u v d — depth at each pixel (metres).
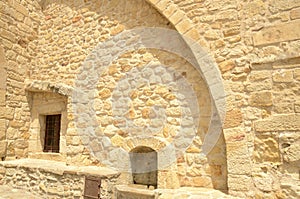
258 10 3.03
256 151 2.81
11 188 3.94
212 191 3.08
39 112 4.82
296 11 2.80
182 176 3.37
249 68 2.99
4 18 4.53
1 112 4.27
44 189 3.62
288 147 2.63
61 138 4.38
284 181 2.61
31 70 5.09
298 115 2.63
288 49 2.79
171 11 3.55
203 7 3.35
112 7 4.41
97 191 3.16
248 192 2.78
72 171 3.46
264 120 2.81
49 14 5.30
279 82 2.79
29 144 4.75
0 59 4.37
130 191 3.28
